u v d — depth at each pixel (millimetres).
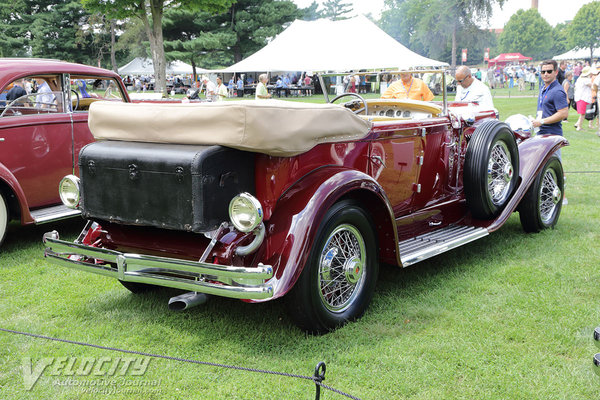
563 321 3191
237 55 44938
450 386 2572
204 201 2709
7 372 2791
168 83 39781
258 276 2570
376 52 19625
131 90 40688
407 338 3053
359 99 4641
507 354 2844
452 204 4500
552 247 4637
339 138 3215
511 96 30266
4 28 51469
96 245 3354
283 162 2973
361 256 3320
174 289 3990
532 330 3109
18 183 4977
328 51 19906
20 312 3598
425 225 4289
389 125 3650
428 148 4090
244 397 2531
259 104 2725
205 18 42469
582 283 3805
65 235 5586
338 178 3055
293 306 2943
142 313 3521
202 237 2963
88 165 3086
